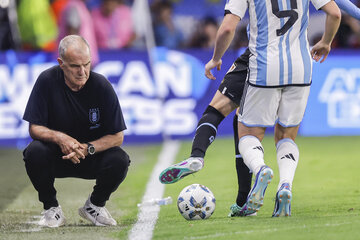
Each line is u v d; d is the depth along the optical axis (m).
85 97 18.05
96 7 44.19
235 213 18.78
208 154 34.16
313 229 15.16
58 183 27.00
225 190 24.05
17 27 42.12
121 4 43.44
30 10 41.75
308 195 22.42
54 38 42.28
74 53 17.03
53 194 18.28
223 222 16.94
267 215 18.62
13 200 23.52
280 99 17.78
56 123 18.19
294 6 17.41
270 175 16.45
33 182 17.92
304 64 17.47
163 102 39.84
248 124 17.78
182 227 16.62
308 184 25.00
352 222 15.94
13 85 38.19
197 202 17.94
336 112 41.62
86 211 18.31
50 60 38.66
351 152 34.09
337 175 27.08
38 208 21.88
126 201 22.78
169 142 39.31
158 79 39.75
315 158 32.16
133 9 44.09
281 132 18.44
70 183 27.00
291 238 14.30
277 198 17.16
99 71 39.16
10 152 36.31
